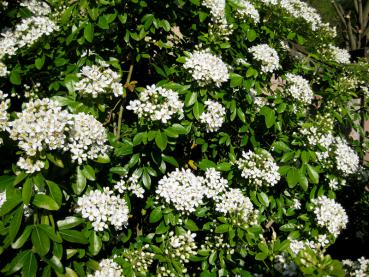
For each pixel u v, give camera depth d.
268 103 0.63
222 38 0.62
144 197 0.60
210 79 0.55
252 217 0.53
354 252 0.83
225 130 0.65
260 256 0.48
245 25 0.67
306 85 0.63
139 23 0.61
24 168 0.41
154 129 0.51
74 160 0.45
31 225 0.43
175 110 0.52
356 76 0.82
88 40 0.54
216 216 0.56
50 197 0.42
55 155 0.43
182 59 0.56
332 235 0.57
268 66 0.60
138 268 0.51
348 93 0.76
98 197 0.48
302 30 0.89
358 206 0.87
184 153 0.66
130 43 0.62
